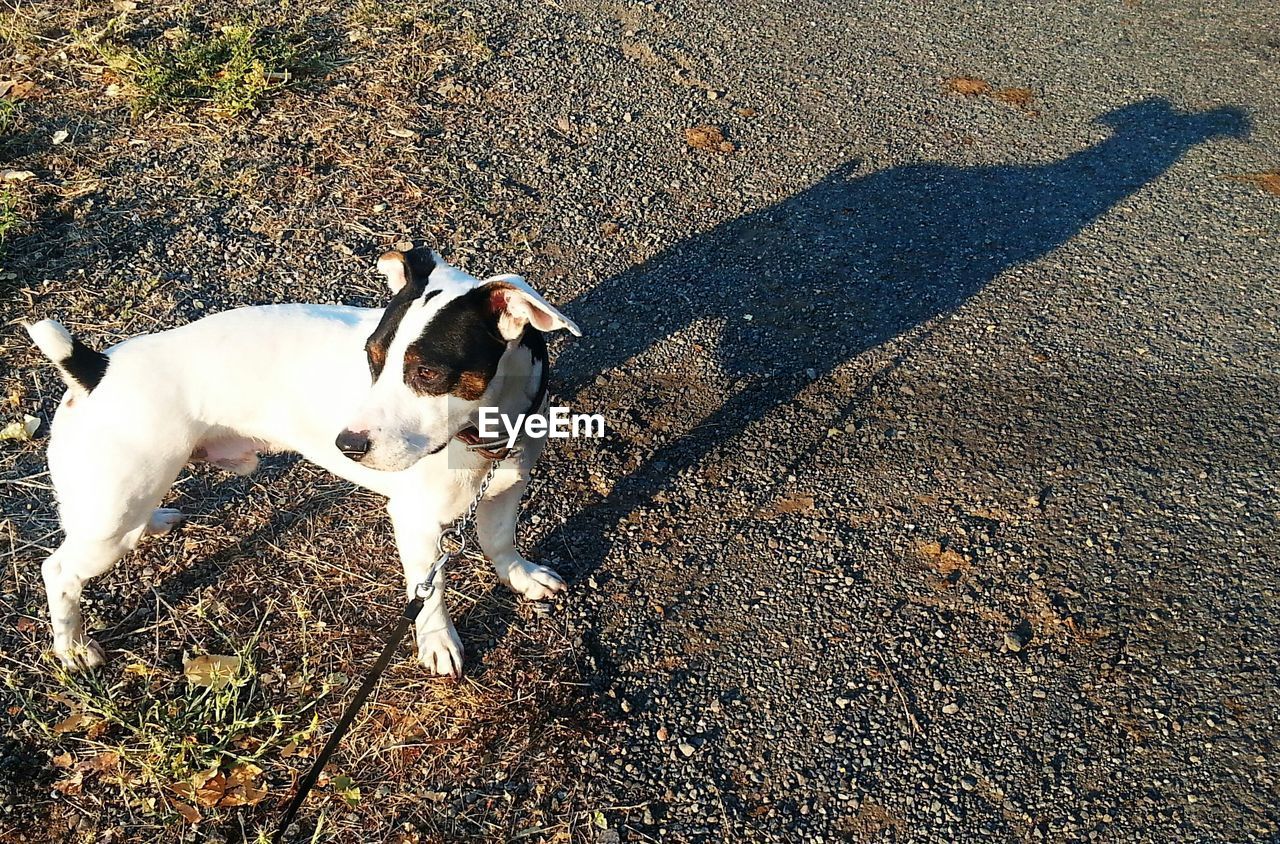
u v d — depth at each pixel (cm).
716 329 150
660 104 196
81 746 98
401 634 95
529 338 97
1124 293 160
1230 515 125
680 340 148
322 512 121
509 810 97
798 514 125
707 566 120
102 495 95
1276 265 167
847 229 170
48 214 152
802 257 164
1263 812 98
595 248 162
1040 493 128
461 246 158
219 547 117
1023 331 152
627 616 114
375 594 114
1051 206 178
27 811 94
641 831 97
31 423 125
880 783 101
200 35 191
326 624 110
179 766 94
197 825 93
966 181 184
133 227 152
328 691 104
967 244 169
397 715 103
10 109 166
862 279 160
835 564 120
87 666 104
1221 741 104
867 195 179
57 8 195
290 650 108
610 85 199
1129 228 174
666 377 142
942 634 113
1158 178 187
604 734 104
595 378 141
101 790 95
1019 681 109
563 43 209
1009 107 206
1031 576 118
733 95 202
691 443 133
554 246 161
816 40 224
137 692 103
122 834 93
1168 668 110
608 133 186
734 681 109
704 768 102
